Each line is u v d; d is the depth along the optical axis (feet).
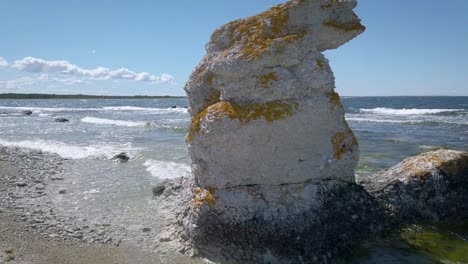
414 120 125.90
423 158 30.25
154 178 44.06
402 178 28.81
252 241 23.03
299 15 25.54
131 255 24.02
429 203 27.91
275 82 23.86
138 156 58.85
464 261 23.47
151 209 32.30
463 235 26.50
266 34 24.95
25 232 27.27
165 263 22.97
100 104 370.94
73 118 149.69
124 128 107.24
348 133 25.82
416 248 24.64
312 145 24.82
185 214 26.20
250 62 23.63
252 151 24.08
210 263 23.00
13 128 106.22
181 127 104.68
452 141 75.41
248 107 24.04
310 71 24.43
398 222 26.68
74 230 27.84
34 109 234.99
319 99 24.57
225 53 24.75
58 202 34.78
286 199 23.90
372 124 113.91
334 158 25.23
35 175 45.27
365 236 24.75
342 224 24.18
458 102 312.29
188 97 27.43
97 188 39.73
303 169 24.61
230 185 24.58
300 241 22.84
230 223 23.38
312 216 23.58
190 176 35.40
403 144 71.61
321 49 26.58
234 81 24.31
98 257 23.75
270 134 23.84
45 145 71.10
